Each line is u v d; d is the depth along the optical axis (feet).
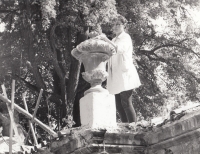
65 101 66.03
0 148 32.32
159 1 71.72
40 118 71.92
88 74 24.00
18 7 66.85
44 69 74.13
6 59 67.51
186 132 20.22
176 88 78.89
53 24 63.87
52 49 64.23
